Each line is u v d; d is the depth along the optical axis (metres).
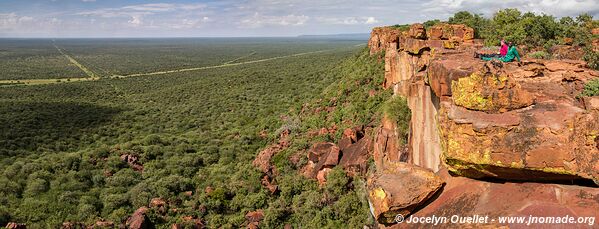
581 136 13.10
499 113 14.59
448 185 15.83
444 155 15.29
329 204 32.62
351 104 52.72
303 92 92.38
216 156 56.28
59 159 52.00
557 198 13.27
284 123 64.38
